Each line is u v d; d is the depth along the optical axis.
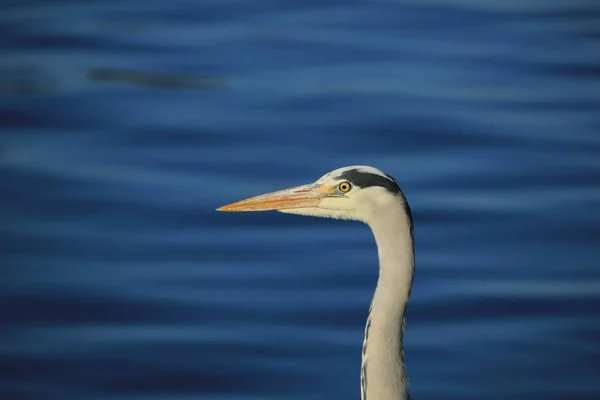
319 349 14.23
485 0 30.53
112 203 18.19
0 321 15.02
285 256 16.50
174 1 30.62
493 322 14.81
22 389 13.56
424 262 16.28
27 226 17.47
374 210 8.48
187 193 18.45
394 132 21.02
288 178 19.00
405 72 24.47
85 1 30.47
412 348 14.25
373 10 29.36
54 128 21.59
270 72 24.58
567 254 16.52
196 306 15.23
